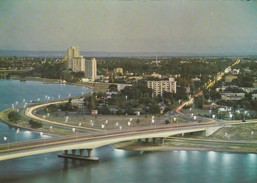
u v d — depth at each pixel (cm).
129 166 16488
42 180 14550
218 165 16700
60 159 17262
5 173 15200
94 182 14475
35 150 15538
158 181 14662
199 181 14712
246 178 15038
